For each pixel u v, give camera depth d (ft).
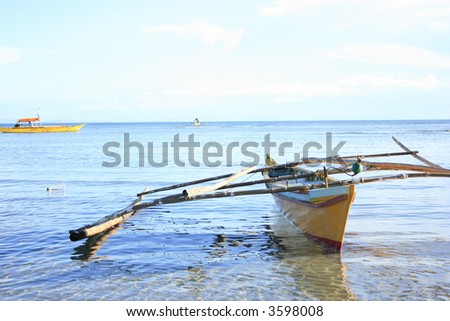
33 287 33.32
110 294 32.17
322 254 40.68
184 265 38.22
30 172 103.14
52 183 85.40
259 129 443.73
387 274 35.37
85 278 35.09
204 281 34.58
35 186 81.66
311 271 36.40
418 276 34.86
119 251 42.11
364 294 31.89
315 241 45.03
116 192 75.20
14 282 34.19
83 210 60.34
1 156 148.46
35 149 183.01
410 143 180.14
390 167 53.83
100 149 180.65
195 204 63.93
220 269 37.19
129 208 50.16
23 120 360.89
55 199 68.44
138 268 37.50
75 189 78.23
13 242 44.62
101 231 46.24
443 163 106.01
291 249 42.45
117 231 49.37
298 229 49.49
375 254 40.11
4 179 91.20
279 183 60.49
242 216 56.39
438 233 46.29
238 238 46.47
